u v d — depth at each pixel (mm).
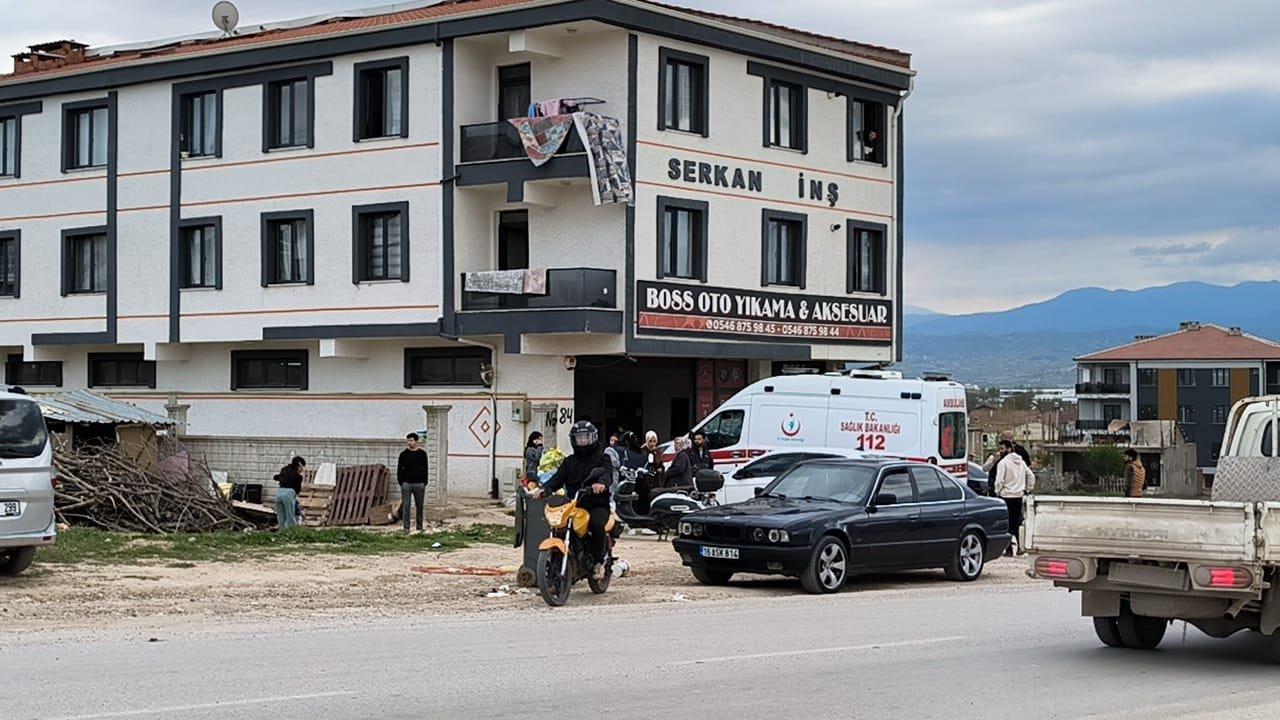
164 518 26125
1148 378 106062
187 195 40406
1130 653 13852
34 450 17797
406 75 36625
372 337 37250
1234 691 11734
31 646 12781
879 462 21359
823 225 39688
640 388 38906
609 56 35000
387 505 30969
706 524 19922
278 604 16938
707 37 36250
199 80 40125
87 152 42656
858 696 11094
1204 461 103812
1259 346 103375
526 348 35312
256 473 35562
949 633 15070
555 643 13594
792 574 19484
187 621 15055
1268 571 12766
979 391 127562
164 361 42375
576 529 17703
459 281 36094
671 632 14633
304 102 38531
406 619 15586
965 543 21875
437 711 10039
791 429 30641
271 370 40656
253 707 9945
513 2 36344
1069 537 13375
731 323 36938
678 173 35781
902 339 42031
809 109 39281
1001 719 10352
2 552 18156
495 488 36406
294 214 38500
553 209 35781
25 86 43031
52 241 43031
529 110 35312
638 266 34844
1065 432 91000
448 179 35969
